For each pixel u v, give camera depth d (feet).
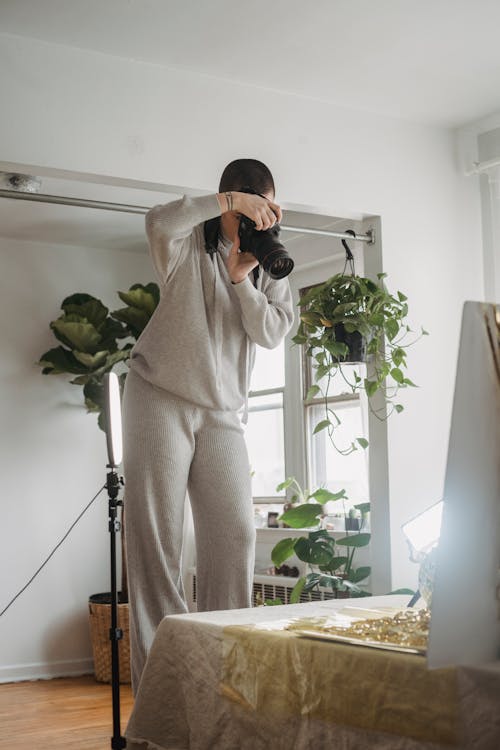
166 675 4.88
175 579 7.44
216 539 7.48
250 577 7.54
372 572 11.23
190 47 9.89
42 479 16.74
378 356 10.84
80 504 17.04
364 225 11.80
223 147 10.52
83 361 16.03
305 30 9.61
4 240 16.93
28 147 9.36
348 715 3.66
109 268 17.93
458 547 3.23
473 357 3.30
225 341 7.47
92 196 14.21
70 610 16.71
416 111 11.77
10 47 9.38
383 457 11.18
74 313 16.44
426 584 4.54
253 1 8.96
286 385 15.55
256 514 15.66
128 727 4.98
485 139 12.10
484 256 12.10
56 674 16.37
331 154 11.31
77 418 17.21
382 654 3.55
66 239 17.13
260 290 7.72
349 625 4.23
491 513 3.34
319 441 14.89
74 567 16.85
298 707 3.92
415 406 11.44
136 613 7.30
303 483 15.02
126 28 9.41
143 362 7.47
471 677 3.28
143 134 10.02
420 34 9.77
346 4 9.10
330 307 10.30
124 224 16.25
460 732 3.23
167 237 6.80
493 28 9.68
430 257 11.87
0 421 16.51
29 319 16.97
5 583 16.21
